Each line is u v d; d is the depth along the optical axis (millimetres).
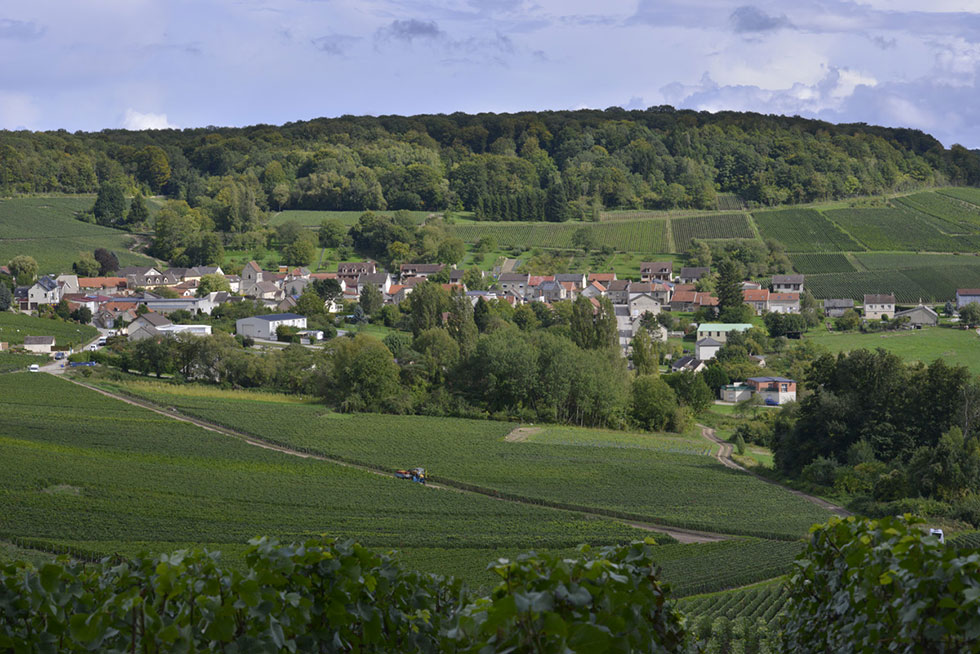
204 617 9766
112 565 11305
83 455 76312
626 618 9234
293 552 10820
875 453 80438
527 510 69188
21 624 10359
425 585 12836
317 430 93938
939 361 82875
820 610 11500
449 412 107500
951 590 8812
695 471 85562
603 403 107625
